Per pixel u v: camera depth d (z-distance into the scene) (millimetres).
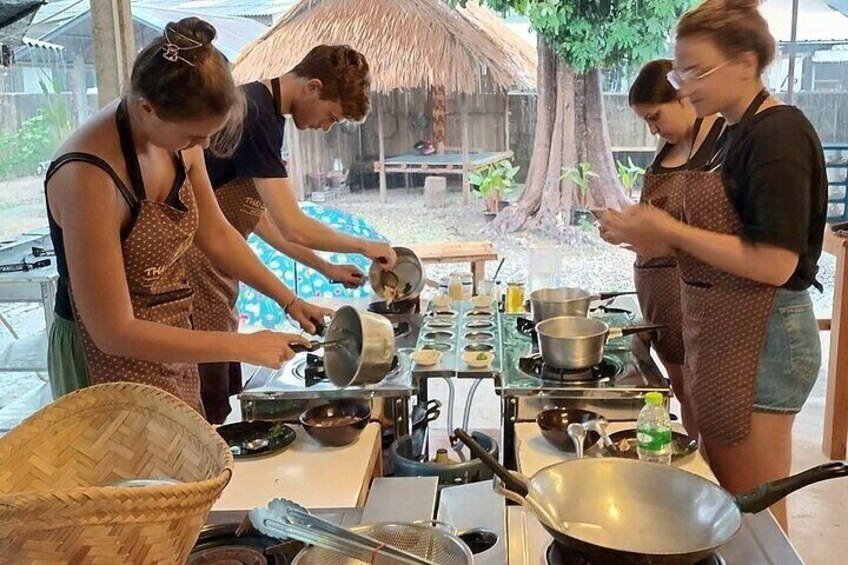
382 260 2600
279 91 2348
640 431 1654
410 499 1417
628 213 1869
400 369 2158
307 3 4305
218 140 2230
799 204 1685
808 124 1729
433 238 4547
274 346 1626
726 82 1720
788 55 4117
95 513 743
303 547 1189
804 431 3654
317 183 4582
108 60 3604
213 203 2016
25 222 4105
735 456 1917
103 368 1717
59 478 1044
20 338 3865
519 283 2957
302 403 2023
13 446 1024
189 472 1015
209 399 2592
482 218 4523
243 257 2080
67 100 3984
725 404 1888
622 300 2963
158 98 1400
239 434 1854
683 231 1797
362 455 1783
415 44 4312
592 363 2062
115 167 1552
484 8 4312
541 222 4492
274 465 1737
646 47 4188
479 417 3713
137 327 1544
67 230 1515
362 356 1723
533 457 1758
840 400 3320
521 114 4398
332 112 2367
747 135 1733
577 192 4445
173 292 1773
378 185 4570
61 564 756
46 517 725
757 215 1720
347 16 4285
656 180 2445
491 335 2510
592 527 1244
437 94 4387
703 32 1696
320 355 2199
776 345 1826
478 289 3084
